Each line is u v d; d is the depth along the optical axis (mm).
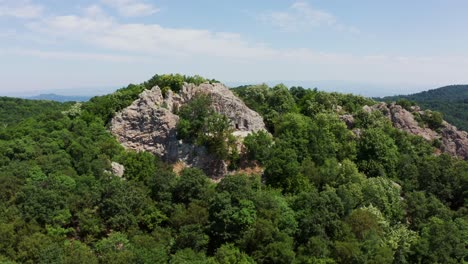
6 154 78938
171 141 90000
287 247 57688
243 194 65438
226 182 68125
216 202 63531
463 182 89312
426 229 71375
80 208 65312
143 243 57688
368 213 68938
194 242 59406
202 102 90375
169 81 103625
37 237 56062
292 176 80188
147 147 90438
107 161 78438
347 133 101562
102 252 55562
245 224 61688
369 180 81312
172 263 53156
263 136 90250
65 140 84188
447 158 95562
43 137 84500
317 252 58719
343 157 94500
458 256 66062
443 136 124062
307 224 63688
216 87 103438
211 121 87438
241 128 98312
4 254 54031
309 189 77625
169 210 68188
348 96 130375
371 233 63844
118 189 66750
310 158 87625
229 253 55812
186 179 71250
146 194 70250
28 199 62438
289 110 112625
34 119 101625
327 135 96312
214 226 62250
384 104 129875
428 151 108750
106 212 64500
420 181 93000
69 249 55469
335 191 74875
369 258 60875
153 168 80688
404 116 125000
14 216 60312
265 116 106375
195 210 64062
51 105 172750
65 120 93812
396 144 106375
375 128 104062
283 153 83250
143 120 91812
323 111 111812
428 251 65562
